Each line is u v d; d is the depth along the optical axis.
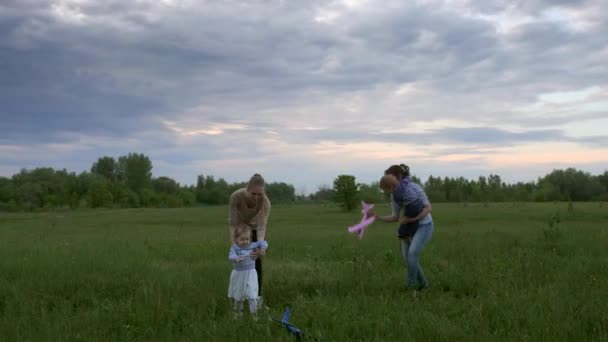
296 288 8.52
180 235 21.58
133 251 13.12
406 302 7.16
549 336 5.41
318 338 5.50
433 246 13.65
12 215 56.06
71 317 6.57
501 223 27.89
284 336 5.62
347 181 49.69
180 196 100.31
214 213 55.25
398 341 5.41
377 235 19.17
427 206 8.32
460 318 6.27
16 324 6.13
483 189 80.56
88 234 23.67
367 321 6.05
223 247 14.59
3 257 11.23
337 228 27.02
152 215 51.12
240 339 5.57
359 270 9.54
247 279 6.93
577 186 92.12
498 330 5.77
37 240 17.11
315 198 103.81
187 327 6.16
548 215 34.03
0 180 92.56
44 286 8.31
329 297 7.34
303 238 17.97
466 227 24.69
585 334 5.47
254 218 7.36
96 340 5.64
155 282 8.47
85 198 82.38
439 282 8.70
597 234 16.12
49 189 89.88
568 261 10.38
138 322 6.31
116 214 55.03
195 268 10.36
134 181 111.25
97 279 8.90
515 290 7.58
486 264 10.10
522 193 80.56
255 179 7.24
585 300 6.71
